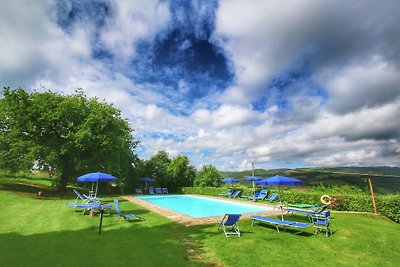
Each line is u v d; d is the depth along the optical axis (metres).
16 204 15.77
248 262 6.40
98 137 24.69
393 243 8.81
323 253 7.38
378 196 15.22
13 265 5.91
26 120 23.39
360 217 13.45
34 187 26.97
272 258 6.77
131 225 10.61
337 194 17.36
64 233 9.06
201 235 9.08
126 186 35.00
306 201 18.34
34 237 8.45
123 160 30.83
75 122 25.77
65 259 6.38
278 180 11.79
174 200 26.17
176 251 7.17
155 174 38.19
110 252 7.00
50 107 24.53
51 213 13.12
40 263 6.06
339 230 10.27
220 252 7.14
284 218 12.93
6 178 29.58
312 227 10.77
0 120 24.06
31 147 22.33
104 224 10.76
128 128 33.16
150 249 7.32
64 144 23.94
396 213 13.80
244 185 29.58
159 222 11.36
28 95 24.72
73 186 34.88
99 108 26.33
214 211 17.27
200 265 6.13
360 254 7.45
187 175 39.09
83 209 14.68
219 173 35.44
